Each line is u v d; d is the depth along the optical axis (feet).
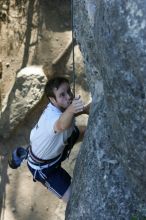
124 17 7.12
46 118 10.07
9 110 17.60
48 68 17.39
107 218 9.18
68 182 11.07
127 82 7.32
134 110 7.43
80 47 10.27
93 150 9.51
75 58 16.97
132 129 7.63
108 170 9.20
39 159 10.69
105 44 7.52
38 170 10.83
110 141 9.03
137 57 7.04
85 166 9.70
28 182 17.61
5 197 17.63
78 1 9.92
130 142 7.80
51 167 10.84
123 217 9.00
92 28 9.11
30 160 10.90
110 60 7.48
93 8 9.25
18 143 17.69
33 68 17.43
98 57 8.22
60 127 9.76
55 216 17.26
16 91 17.47
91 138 9.62
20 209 17.47
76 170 10.19
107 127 9.07
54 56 17.44
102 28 7.59
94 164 9.46
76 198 9.85
